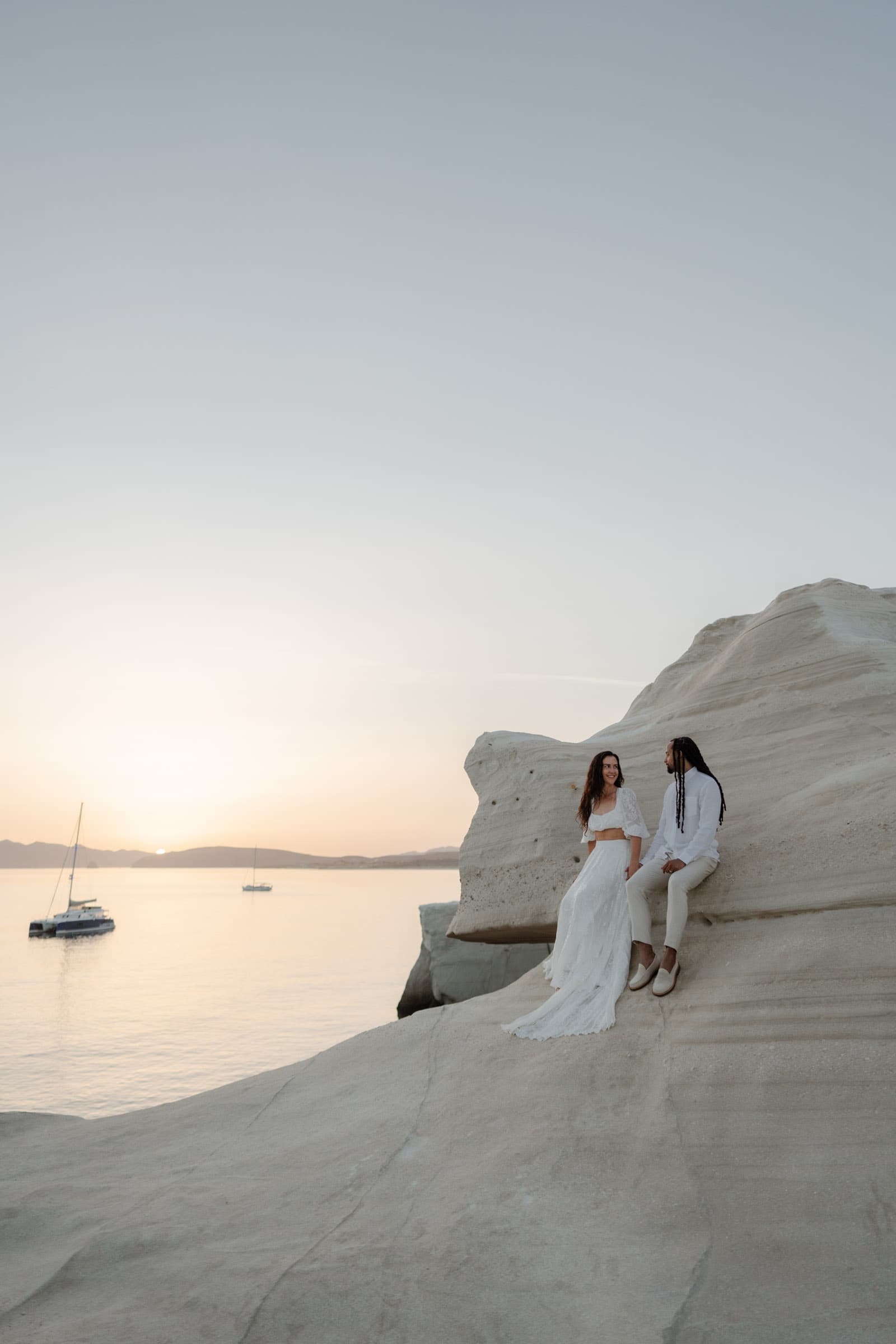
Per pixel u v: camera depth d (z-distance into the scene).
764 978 5.61
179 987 49.75
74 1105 23.36
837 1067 4.86
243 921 123.94
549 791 9.45
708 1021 5.55
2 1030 35.94
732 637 12.71
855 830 6.07
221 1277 3.96
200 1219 4.64
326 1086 6.59
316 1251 4.16
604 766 7.31
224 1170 5.39
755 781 7.98
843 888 5.83
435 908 32.47
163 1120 6.63
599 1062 5.59
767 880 6.29
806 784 7.55
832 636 9.27
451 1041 6.67
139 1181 5.43
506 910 9.33
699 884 6.53
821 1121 4.60
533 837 9.31
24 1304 3.91
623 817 6.96
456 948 31.30
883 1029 4.97
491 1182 4.69
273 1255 4.16
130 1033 34.53
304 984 49.75
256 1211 4.70
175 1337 3.51
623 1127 4.96
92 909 104.50
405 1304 3.67
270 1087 6.86
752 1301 3.59
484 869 9.77
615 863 6.95
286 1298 3.75
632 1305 3.60
